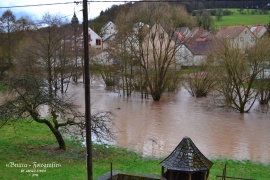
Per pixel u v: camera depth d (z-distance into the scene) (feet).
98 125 74.18
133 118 116.88
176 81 181.37
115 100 156.97
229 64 125.80
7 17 238.07
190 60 217.77
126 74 168.35
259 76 132.26
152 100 157.58
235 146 85.92
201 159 42.88
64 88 197.16
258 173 66.39
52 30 168.45
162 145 85.81
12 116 69.26
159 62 156.76
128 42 169.89
